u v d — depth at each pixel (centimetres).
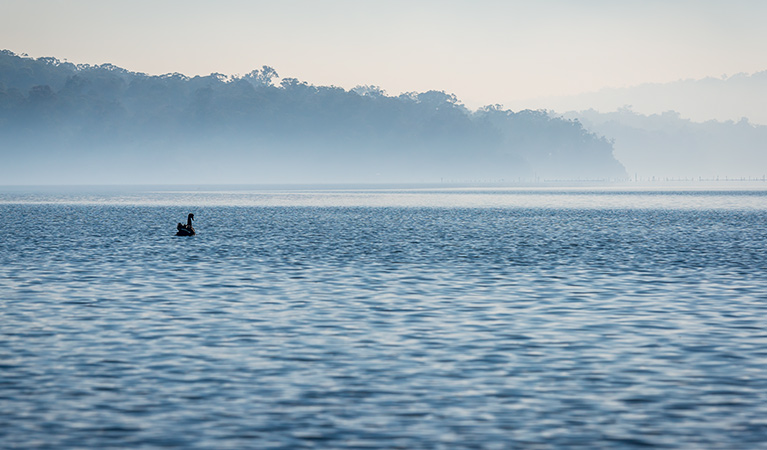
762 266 8438
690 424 3228
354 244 11206
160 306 5850
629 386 3738
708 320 5309
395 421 3262
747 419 3284
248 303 5994
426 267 8338
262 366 4094
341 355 4328
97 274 7669
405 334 4866
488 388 3709
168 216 19188
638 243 11481
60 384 3747
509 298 6244
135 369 4019
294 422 3244
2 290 6612
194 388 3700
